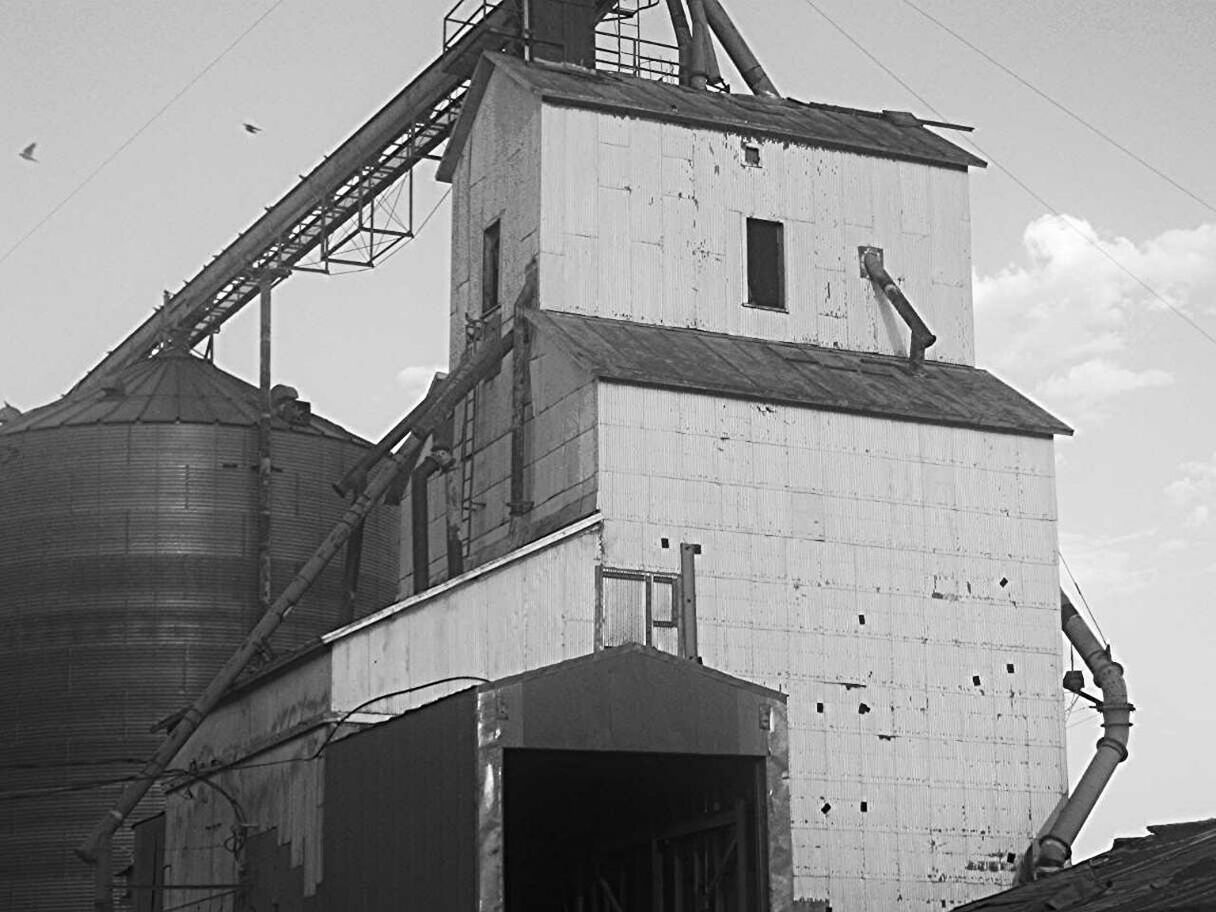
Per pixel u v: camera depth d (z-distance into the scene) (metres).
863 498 46.25
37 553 59.56
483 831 30.02
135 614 58.53
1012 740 46.28
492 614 42.12
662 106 50.53
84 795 57.59
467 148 53.97
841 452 46.34
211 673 58.28
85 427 60.19
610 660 31.50
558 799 36.84
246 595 59.25
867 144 52.12
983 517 47.50
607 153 49.53
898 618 45.84
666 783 34.66
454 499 50.56
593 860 37.69
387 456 51.97
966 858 45.03
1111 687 47.06
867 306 51.28
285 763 41.88
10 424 63.03
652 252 49.38
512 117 51.03
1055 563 48.00
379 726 34.47
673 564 43.84
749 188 50.78
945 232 52.78
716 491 44.72
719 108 52.16
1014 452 48.31
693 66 56.44
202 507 59.59
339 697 40.91
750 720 32.19
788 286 50.53
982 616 46.78
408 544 55.56
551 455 46.09
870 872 43.94
